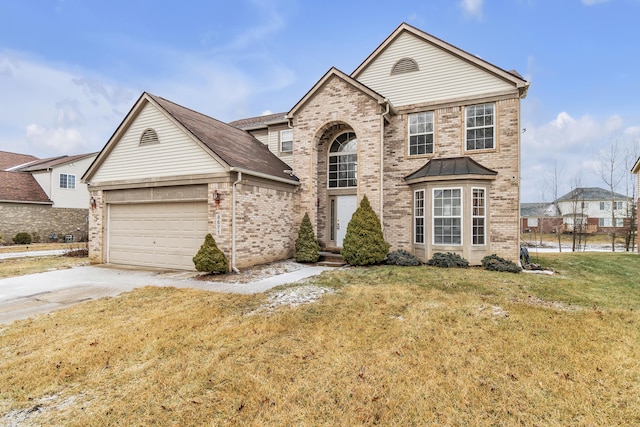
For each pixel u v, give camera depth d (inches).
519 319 234.2
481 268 423.5
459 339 202.1
